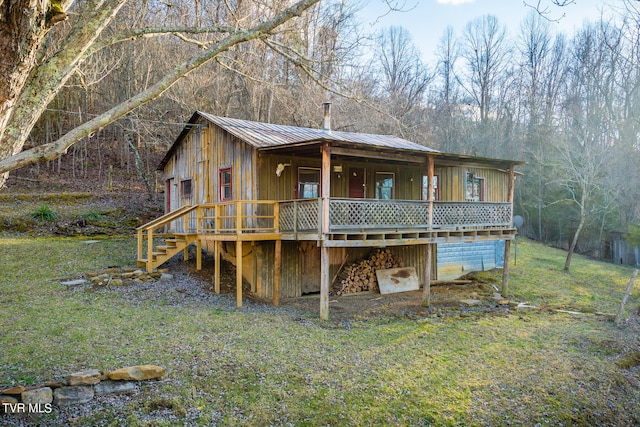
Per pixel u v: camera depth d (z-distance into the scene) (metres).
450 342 8.86
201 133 14.41
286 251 12.54
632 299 14.33
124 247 14.80
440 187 16.17
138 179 24.58
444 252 16.55
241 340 7.82
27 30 2.15
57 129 24.75
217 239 11.21
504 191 18.84
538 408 6.46
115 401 5.52
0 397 5.02
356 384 6.58
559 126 28.30
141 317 8.57
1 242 14.10
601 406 6.77
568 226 25.84
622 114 24.12
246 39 3.35
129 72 20.23
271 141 11.63
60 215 17.58
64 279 10.88
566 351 8.74
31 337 7.02
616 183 22.61
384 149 10.59
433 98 39.31
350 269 13.69
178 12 10.81
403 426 5.71
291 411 5.75
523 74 34.84
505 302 13.04
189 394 5.83
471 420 5.98
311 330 8.98
